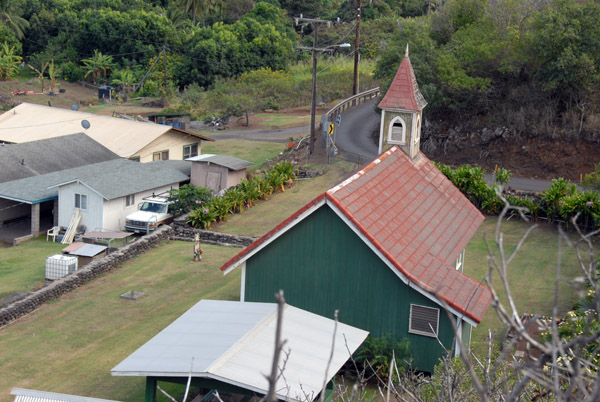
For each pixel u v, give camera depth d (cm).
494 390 707
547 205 3734
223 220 3950
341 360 1762
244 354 1695
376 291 2084
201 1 11012
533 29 5284
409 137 2739
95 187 3919
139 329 2522
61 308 2727
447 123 5384
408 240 2166
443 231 2384
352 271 2109
